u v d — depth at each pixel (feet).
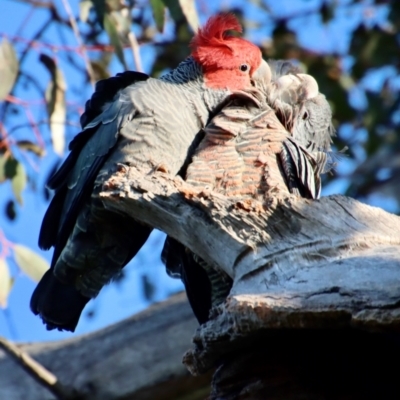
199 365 19.74
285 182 24.57
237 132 24.95
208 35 28.58
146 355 32.40
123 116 25.26
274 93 28.30
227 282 22.62
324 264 17.90
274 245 18.86
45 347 33.65
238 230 19.48
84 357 32.83
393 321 15.62
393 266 17.04
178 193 20.79
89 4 33.94
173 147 25.38
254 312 17.24
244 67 28.12
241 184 24.02
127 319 33.88
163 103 25.72
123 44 36.22
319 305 16.55
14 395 31.91
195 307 26.89
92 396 31.99
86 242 25.77
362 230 18.66
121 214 24.26
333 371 18.62
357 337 18.58
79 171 26.12
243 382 18.98
